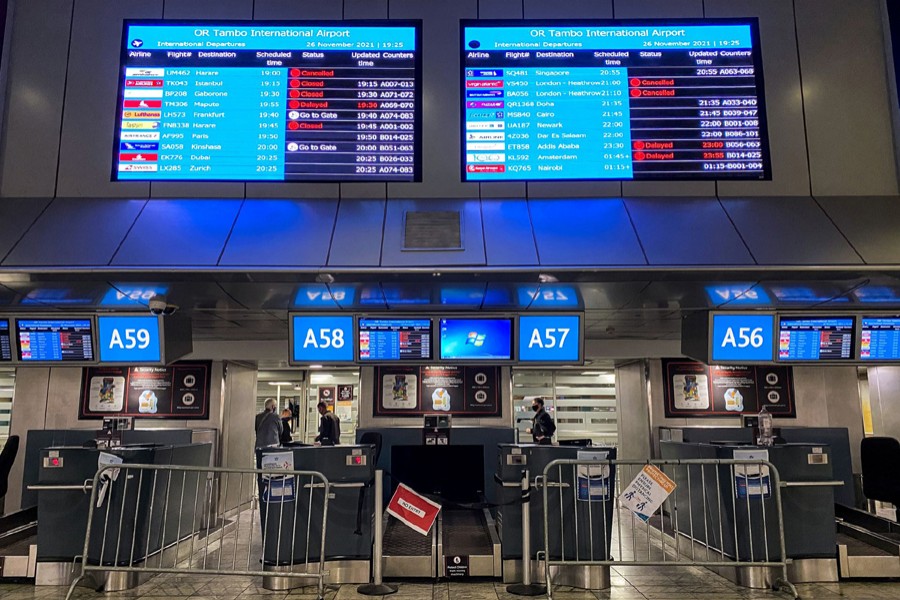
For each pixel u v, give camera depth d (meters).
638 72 6.49
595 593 5.55
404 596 5.45
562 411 12.49
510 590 5.56
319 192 6.25
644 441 10.72
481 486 9.39
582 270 5.21
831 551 5.93
